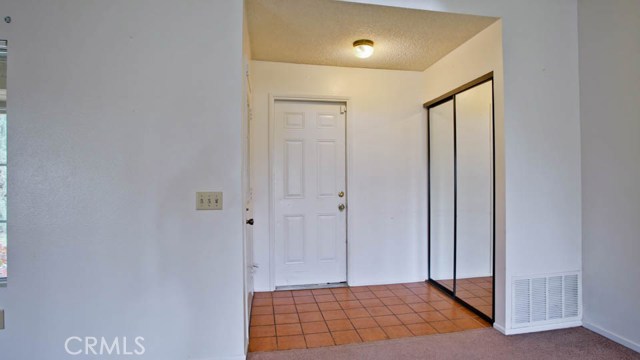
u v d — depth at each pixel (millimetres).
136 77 2008
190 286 2051
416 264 3727
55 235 1936
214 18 2076
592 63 2545
